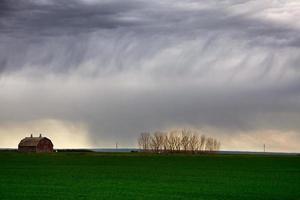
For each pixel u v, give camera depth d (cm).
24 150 19662
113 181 5512
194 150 18788
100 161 10875
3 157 12644
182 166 8962
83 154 16100
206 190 4662
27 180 5534
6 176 6119
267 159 12769
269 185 5178
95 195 4181
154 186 4988
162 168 8262
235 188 4872
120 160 11488
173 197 4119
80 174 6575
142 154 16862
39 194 4225
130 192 4419
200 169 8025
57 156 13850
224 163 10288
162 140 19075
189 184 5250
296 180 5856
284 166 9175
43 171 7119
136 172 7112
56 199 3928
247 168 8425
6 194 4219
